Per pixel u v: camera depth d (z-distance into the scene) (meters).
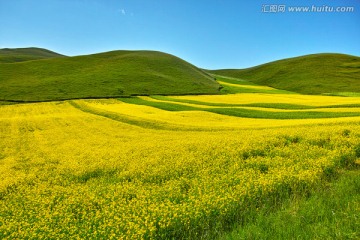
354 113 36.91
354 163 13.34
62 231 8.82
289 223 7.95
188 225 8.52
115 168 15.64
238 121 36.91
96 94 79.88
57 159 20.09
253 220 8.70
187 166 14.38
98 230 8.25
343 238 6.90
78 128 36.34
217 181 11.53
